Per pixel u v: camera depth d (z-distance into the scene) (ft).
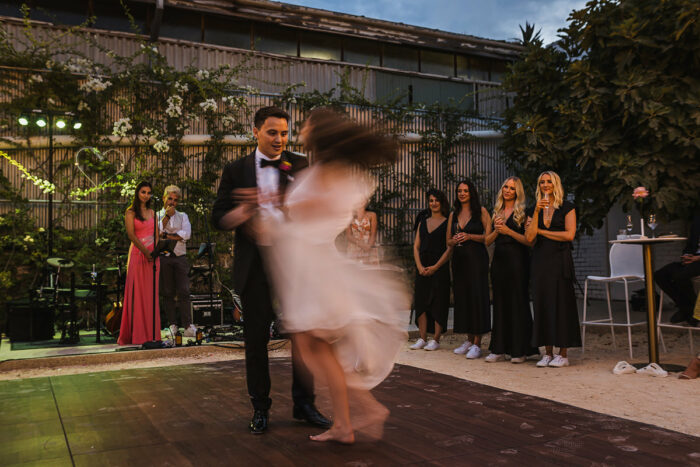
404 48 38.60
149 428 9.12
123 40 30.17
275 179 9.19
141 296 18.79
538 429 8.91
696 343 19.66
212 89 29.17
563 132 23.27
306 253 8.21
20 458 7.63
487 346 20.33
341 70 35.47
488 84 38.96
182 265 21.27
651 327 14.56
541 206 15.47
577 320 15.56
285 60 33.96
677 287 20.44
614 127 21.91
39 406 10.78
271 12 33.88
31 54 26.45
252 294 8.97
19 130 25.98
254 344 8.98
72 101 26.91
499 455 7.60
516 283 16.37
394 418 9.64
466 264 17.80
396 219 32.19
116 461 7.49
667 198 20.06
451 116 33.78
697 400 11.39
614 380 13.58
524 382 13.42
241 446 8.12
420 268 19.34
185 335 21.68
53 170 26.53
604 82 21.98
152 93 28.50
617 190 20.77
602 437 8.45
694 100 19.81
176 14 32.68
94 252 26.23
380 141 8.03
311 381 9.37
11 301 22.65
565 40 23.68
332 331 8.05
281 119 9.30
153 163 28.19
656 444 8.07
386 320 8.47
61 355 16.81
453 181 33.60
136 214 18.75
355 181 8.26
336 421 8.22
